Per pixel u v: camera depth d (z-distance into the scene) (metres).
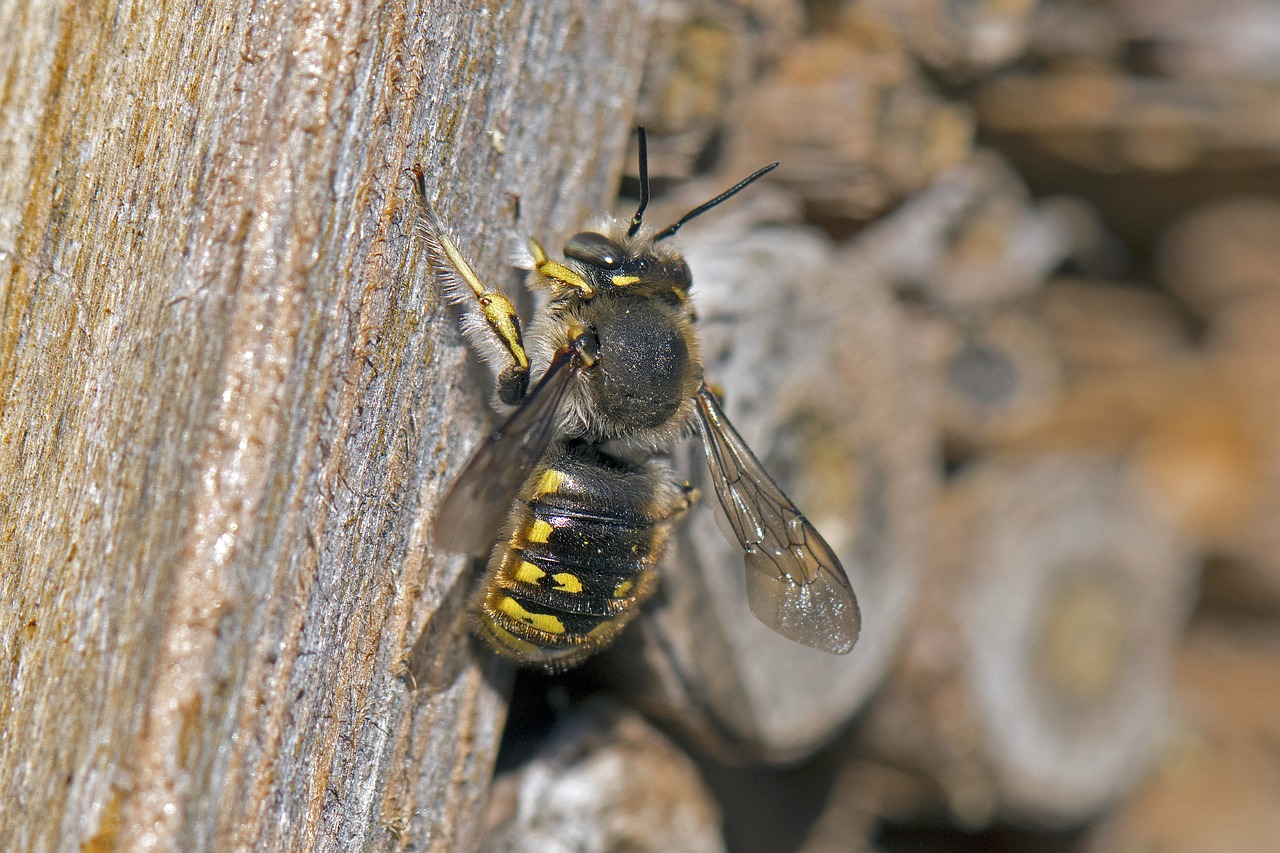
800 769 0.18
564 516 0.16
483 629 0.16
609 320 0.17
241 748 0.15
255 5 0.16
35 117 0.16
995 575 0.18
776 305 0.17
